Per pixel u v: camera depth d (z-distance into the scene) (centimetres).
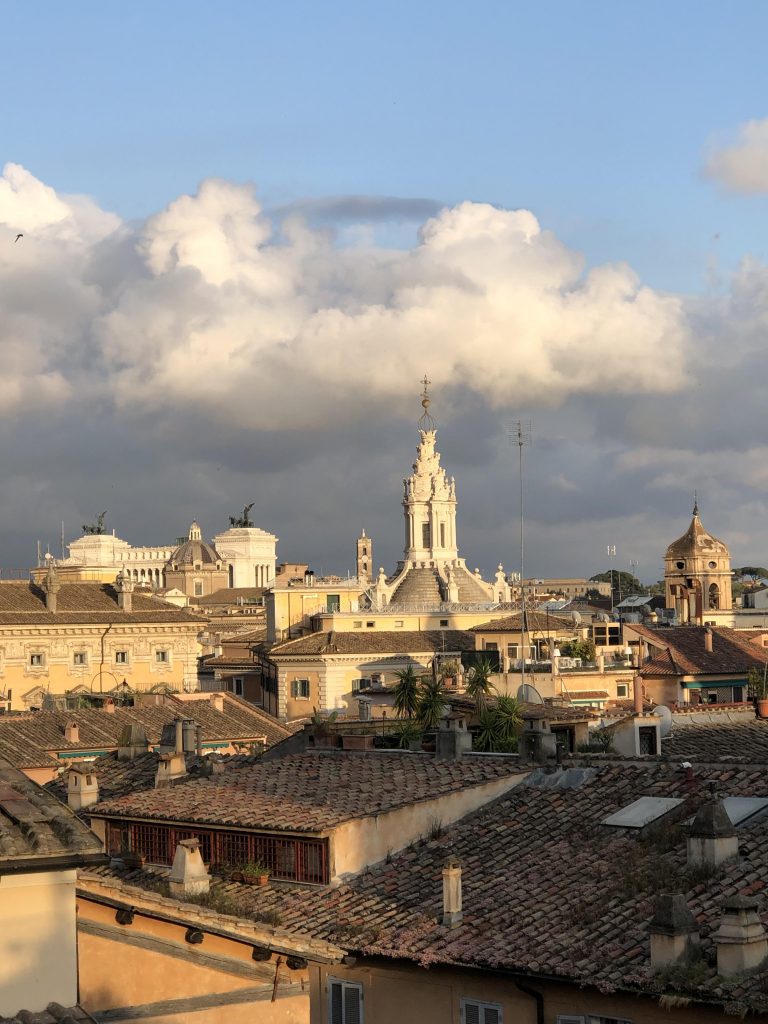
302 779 4631
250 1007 3173
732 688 11762
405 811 4125
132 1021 3133
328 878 3959
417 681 9194
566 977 3147
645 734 5791
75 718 9431
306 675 15612
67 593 15988
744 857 3478
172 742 5903
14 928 2244
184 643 16112
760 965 2945
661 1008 3020
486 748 5753
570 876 3672
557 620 14788
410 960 3412
